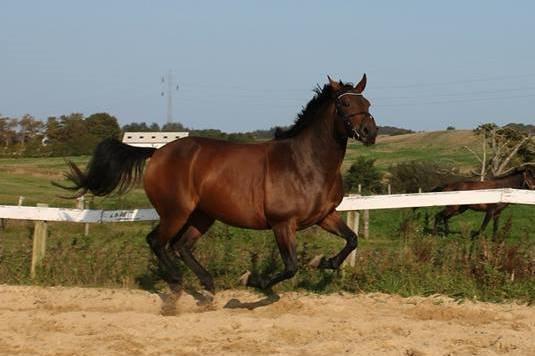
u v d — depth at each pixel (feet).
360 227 65.51
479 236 31.73
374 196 30.76
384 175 136.87
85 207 50.31
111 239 39.06
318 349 20.30
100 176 28.78
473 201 30.35
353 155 228.02
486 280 28.91
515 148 128.57
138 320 24.00
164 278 31.27
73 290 29.89
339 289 29.76
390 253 31.19
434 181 126.21
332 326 23.30
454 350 20.35
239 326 23.24
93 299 28.35
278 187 24.80
